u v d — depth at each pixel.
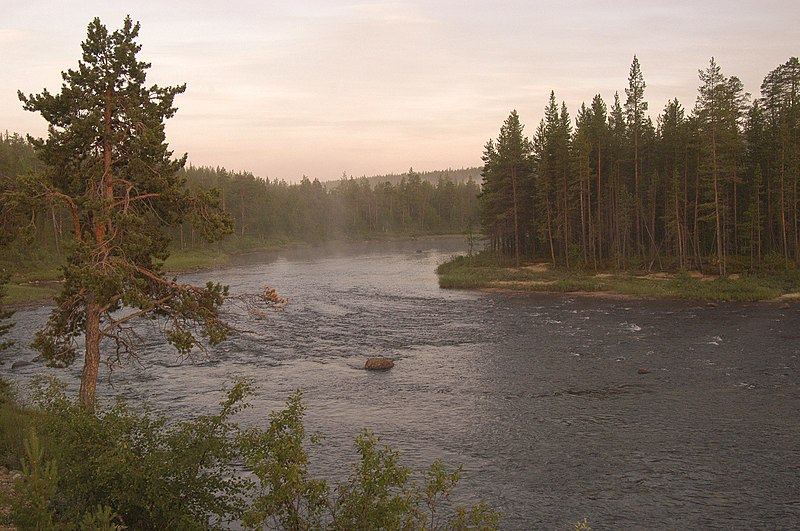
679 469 18.70
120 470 10.19
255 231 155.12
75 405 11.53
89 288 16.52
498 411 24.91
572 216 82.75
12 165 90.12
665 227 75.12
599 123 80.06
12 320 48.00
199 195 18.91
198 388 28.73
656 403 25.22
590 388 27.77
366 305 55.72
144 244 17.62
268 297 19.83
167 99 19.48
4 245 17.62
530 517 15.91
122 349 36.94
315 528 9.77
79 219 18.77
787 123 66.44
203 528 10.68
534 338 39.41
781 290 54.31
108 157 18.45
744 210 71.81
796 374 28.77
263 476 9.36
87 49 18.25
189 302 18.45
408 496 9.74
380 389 28.59
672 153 74.19
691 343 36.25
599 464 19.27
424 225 198.12
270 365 33.59
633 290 58.72
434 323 46.19
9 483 13.54
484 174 91.00
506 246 94.00
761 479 17.83
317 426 23.41
